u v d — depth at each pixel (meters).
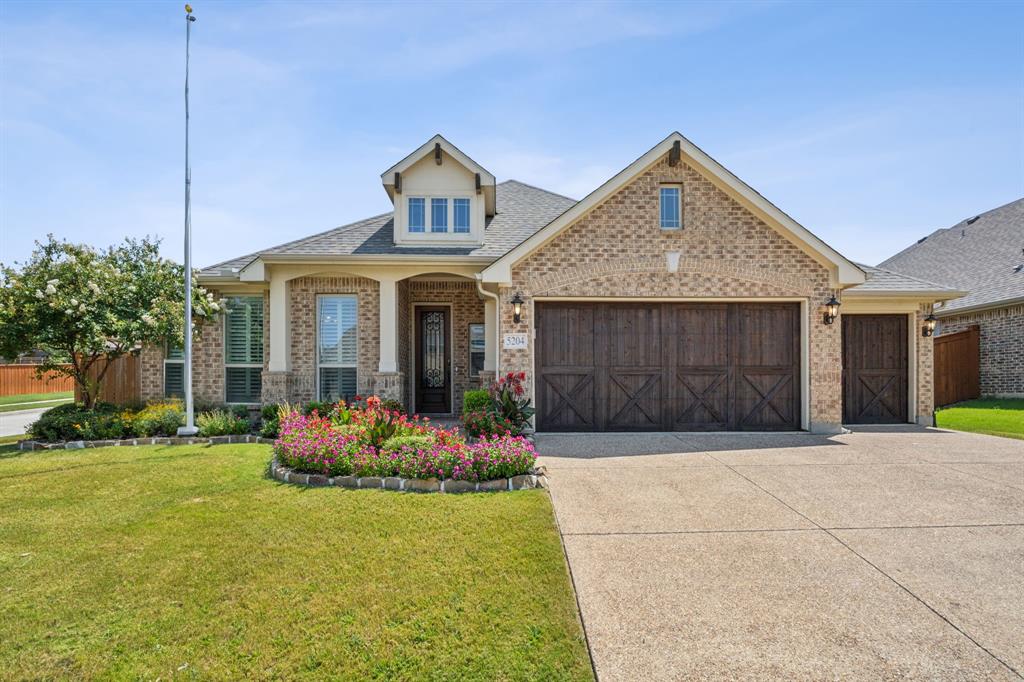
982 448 9.14
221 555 4.75
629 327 10.80
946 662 3.26
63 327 10.54
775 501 6.20
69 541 5.12
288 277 12.12
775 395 10.84
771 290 10.66
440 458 6.75
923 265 22.31
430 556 4.66
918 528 5.38
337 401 12.00
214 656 3.37
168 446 9.83
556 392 10.72
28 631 3.64
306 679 3.15
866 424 12.31
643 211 10.66
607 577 4.35
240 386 12.98
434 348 14.63
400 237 12.75
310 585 4.20
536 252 10.58
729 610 3.85
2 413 20.41
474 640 3.48
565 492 6.53
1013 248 18.73
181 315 11.75
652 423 10.74
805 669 3.20
